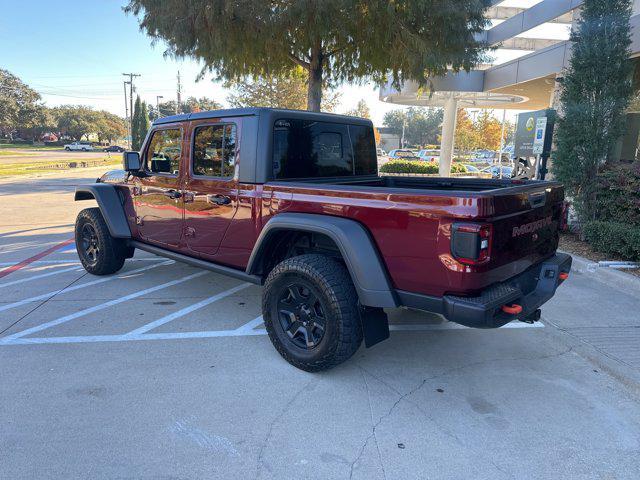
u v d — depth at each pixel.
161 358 3.92
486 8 9.17
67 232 9.50
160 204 5.11
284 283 3.68
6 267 6.80
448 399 3.39
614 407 3.32
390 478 2.56
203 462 2.66
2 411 3.10
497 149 51.59
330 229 3.37
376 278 3.24
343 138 4.82
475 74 16.44
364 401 3.33
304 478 2.55
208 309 5.10
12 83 81.62
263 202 3.97
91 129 104.50
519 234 3.33
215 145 4.38
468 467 2.67
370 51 8.95
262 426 3.01
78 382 3.50
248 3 7.86
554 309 5.11
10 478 2.49
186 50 8.96
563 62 11.47
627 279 5.79
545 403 3.36
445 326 4.78
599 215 7.98
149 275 6.41
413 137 107.94
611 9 7.52
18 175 25.89
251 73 10.77
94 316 4.84
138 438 2.85
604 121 7.75
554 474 2.62
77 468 2.58
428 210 3.00
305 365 3.62
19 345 4.12
